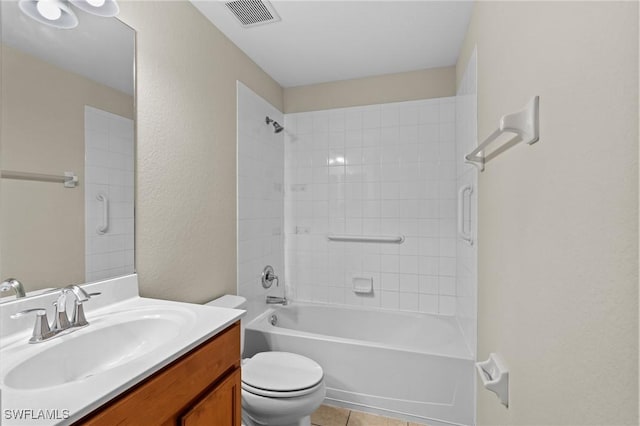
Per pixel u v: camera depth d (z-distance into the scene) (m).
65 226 1.04
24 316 0.92
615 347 0.50
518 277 0.96
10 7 0.91
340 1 1.65
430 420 1.75
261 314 2.37
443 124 2.41
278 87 2.73
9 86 0.90
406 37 2.00
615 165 0.50
